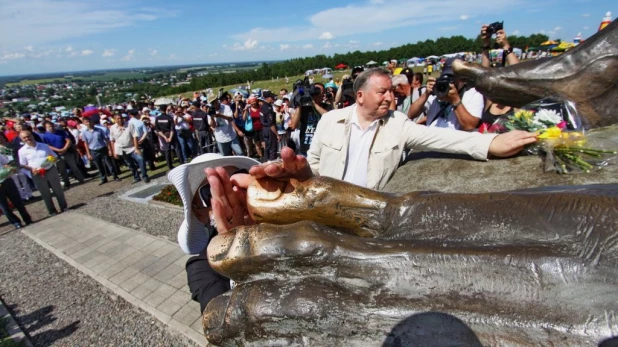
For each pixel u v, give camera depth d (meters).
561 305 1.17
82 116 13.52
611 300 1.14
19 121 8.31
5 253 6.73
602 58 2.30
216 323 1.39
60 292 5.09
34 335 4.26
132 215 7.88
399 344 1.20
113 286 4.92
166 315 4.19
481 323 1.20
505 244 1.36
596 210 1.31
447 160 2.53
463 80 2.89
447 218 1.54
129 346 3.87
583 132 2.22
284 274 1.42
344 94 6.18
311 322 1.27
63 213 8.63
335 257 1.38
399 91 5.79
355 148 2.88
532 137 2.18
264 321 1.31
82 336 4.12
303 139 6.09
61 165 11.29
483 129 3.25
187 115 11.68
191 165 2.01
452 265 1.30
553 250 1.26
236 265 1.46
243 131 10.30
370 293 1.31
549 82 2.45
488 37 4.23
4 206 7.94
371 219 1.69
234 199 1.99
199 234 2.29
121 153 10.46
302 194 1.72
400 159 2.75
